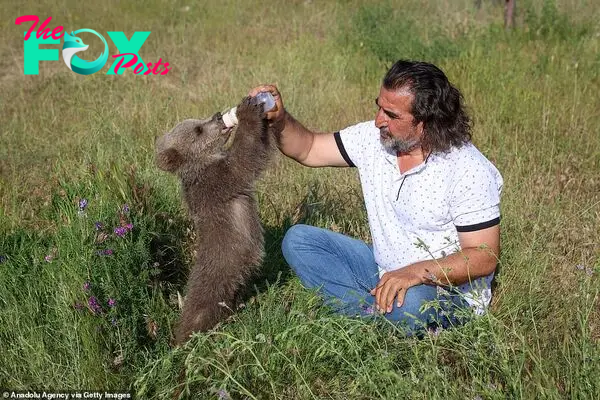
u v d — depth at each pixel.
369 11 6.30
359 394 2.20
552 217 3.26
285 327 2.48
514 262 2.78
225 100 4.82
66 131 4.59
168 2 7.43
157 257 2.97
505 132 4.25
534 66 5.15
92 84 5.39
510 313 2.43
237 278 2.76
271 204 3.46
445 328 2.49
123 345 2.52
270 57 5.77
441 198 2.40
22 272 2.83
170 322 2.74
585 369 2.10
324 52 5.81
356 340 2.29
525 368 2.17
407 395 2.05
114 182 3.21
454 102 2.37
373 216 2.58
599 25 6.03
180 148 2.84
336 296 2.71
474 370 2.19
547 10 5.94
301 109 4.66
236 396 2.26
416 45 5.52
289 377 2.34
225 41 6.43
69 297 2.58
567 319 2.43
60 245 2.85
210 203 2.78
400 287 2.32
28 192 3.79
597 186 3.69
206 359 2.23
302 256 2.71
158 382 2.38
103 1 7.39
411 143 2.38
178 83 5.50
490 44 5.55
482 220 2.37
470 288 2.47
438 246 2.47
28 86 5.46
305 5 7.29
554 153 4.01
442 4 6.80
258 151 2.73
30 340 2.50
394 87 2.32
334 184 3.60
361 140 2.65
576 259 3.01
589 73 5.00
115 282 2.64
